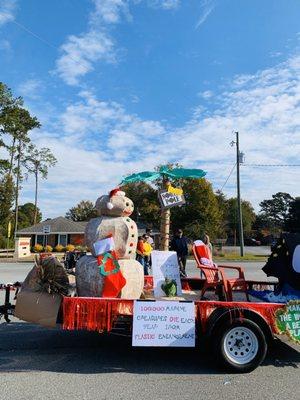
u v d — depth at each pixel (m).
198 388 4.90
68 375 5.32
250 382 5.13
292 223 80.31
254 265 25.66
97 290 5.91
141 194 58.84
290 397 4.65
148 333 5.44
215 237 49.31
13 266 24.31
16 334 7.41
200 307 5.59
